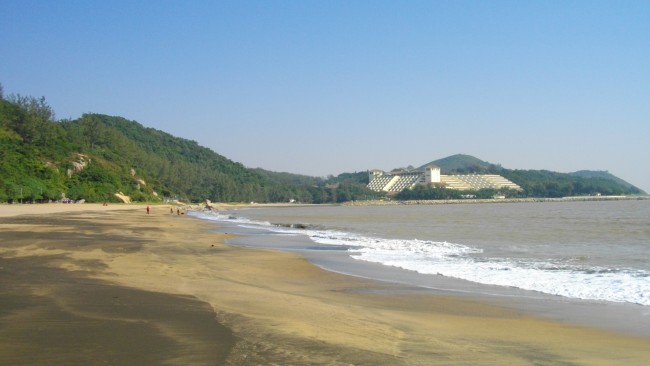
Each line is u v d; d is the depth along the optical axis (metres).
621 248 28.33
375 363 7.28
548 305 12.83
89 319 9.15
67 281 13.36
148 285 13.37
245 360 7.05
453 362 7.57
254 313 10.38
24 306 10.08
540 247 28.98
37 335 8.01
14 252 20.39
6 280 13.32
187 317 9.56
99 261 18.33
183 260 20.33
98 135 154.00
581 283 16.22
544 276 17.77
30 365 6.63
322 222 65.19
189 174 193.38
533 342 9.11
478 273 18.52
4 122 116.19
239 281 15.71
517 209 125.19
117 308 10.16
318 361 7.21
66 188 106.50
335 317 10.58
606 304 12.97
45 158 112.31
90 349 7.36
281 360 7.15
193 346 7.65
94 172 122.75
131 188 136.50
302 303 12.08
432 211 119.19
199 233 38.19
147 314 9.71
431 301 13.27
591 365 7.69
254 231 44.09
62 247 22.80
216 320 9.38
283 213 111.88
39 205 86.62
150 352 7.29
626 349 8.73
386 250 27.25
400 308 12.24
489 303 13.05
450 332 9.73
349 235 39.72
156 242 27.94
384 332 9.39
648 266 20.55
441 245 30.09
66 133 137.12
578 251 26.64
